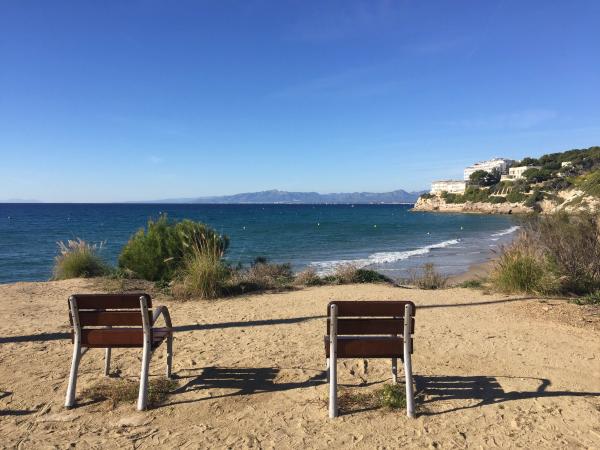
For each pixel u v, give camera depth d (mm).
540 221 11211
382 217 95438
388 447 3650
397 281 14266
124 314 4457
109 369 5254
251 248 31016
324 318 8055
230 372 5289
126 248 13039
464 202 130375
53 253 29500
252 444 3707
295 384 4930
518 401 4504
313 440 3764
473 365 5543
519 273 10133
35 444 3709
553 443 3711
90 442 3744
